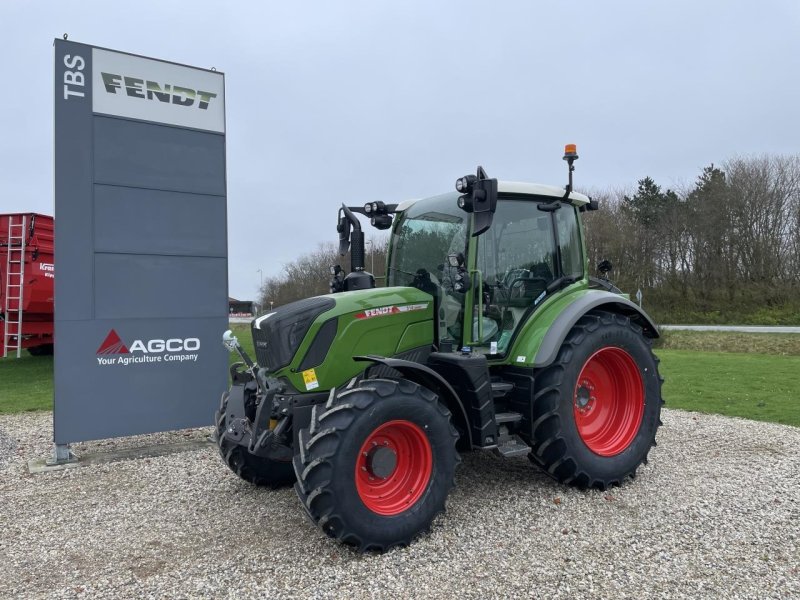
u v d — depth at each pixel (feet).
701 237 112.37
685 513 13.33
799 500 14.14
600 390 16.38
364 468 11.85
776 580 10.18
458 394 13.87
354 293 13.92
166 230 20.95
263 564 11.23
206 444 21.34
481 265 14.96
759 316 100.17
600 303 15.55
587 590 9.92
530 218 16.17
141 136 20.48
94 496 15.81
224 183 22.09
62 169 19.16
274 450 12.85
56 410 19.08
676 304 109.09
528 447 14.53
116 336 20.03
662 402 16.46
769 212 108.68
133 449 20.72
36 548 12.37
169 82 20.98
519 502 14.17
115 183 20.02
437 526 12.76
